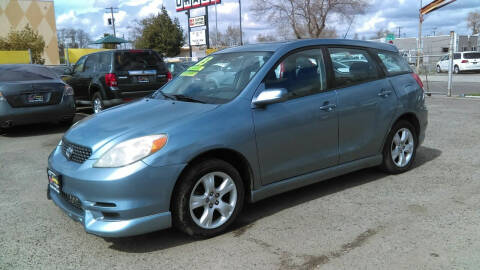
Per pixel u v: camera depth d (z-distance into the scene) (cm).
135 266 310
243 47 461
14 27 2808
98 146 329
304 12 3634
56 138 814
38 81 859
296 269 297
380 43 512
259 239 347
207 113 354
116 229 312
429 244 328
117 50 1023
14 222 399
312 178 420
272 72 398
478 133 741
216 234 354
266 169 382
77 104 1159
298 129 398
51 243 353
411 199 428
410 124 514
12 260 324
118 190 310
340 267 297
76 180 324
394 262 302
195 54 4644
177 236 358
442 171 523
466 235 341
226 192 357
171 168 321
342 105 433
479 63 2819
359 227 363
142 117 364
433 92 1478
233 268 302
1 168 598
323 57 438
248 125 364
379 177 504
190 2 3497
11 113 806
